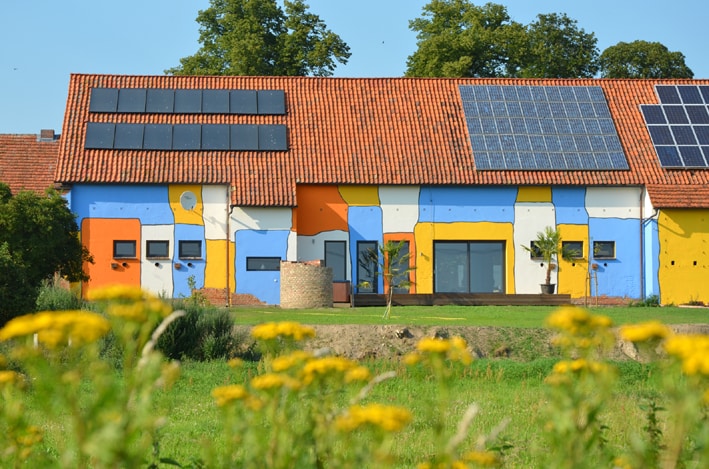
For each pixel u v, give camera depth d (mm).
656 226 58719
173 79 63656
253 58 86250
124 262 56719
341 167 59000
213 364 30219
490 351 32750
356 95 64000
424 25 89312
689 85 65562
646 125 62500
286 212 57406
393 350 32031
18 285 32219
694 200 58500
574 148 60656
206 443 8945
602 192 59531
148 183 56781
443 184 58500
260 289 57250
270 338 8914
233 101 61906
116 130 59062
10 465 9609
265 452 8508
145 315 7352
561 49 88750
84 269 56344
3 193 44750
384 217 58656
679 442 7285
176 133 59344
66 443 15914
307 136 60688
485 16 88000
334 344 32281
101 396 7012
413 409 22562
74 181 56188
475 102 63312
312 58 88125
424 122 62344
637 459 8461
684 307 54969
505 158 59719
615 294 59250
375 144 60656
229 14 89812
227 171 57875
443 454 8016
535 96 64062
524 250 59062
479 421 21000
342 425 7676
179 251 57062
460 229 58906
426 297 55312
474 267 59156
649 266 58906
